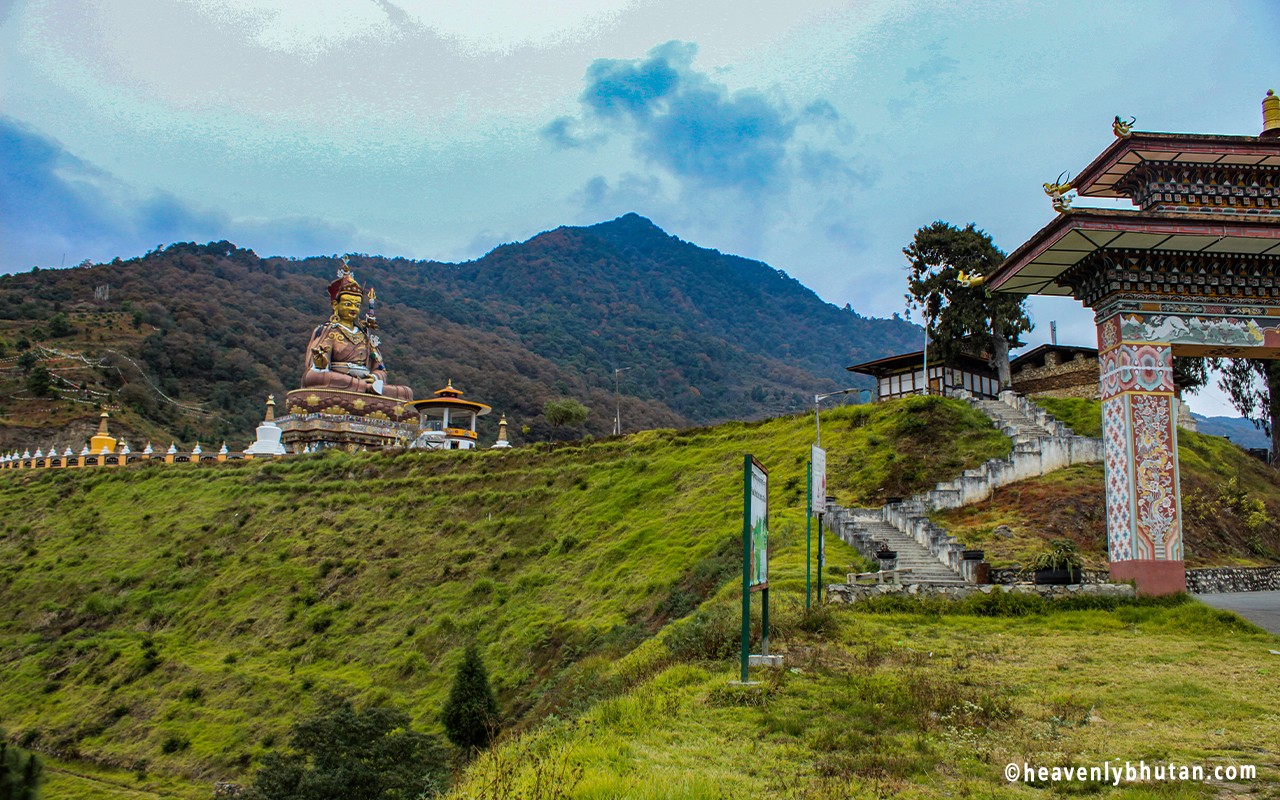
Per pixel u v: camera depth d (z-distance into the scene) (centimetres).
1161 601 2677
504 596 4997
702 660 2173
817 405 4544
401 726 2773
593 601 4509
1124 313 2880
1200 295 2898
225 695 4656
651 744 1482
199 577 6075
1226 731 1512
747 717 1620
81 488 7788
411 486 6944
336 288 9881
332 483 7144
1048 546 3534
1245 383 6228
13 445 10706
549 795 1188
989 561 3344
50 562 6619
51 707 4928
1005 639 2345
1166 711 1641
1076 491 4041
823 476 2806
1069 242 2803
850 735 1470
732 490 5231
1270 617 2714
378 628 5072
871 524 3978
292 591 5656
